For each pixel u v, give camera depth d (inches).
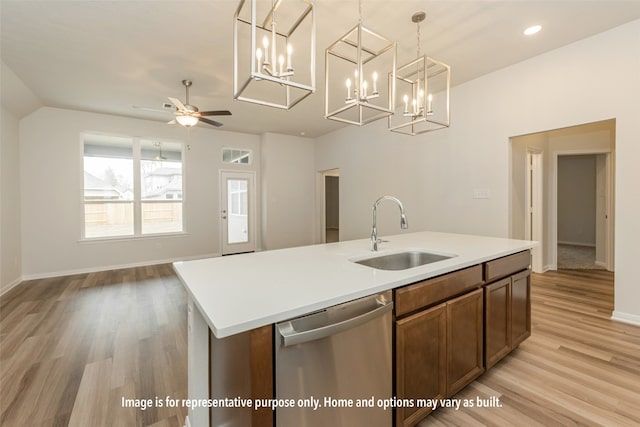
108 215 205.8
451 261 65.9
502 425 59.3
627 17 99.9
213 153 245.6
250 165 265.3
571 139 181.3
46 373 79.7
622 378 73.3
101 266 199.6
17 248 168.6
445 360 61.4
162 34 106.6
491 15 98.0
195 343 51.6
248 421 37.5
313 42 58.4
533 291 141.7
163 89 156.6
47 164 182.7
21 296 145.4
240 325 34.5
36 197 179.5
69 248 189.6
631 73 102.8
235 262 67.1
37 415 63.9
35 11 92.7
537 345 90.0
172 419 63.2
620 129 105.5
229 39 109.8
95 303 135.0
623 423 58.6
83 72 136.2
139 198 214.7
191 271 58.9
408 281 54.0
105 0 88.4
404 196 190.2
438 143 168.2
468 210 154.6
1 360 86.4
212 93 162.7
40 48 115.1
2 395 70.7
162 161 225.5
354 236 233.0
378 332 49.3
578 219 289.9
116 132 203.6
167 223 228.4
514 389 70.1
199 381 52.1
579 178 288.5
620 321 106.1
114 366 83.1
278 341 38.1
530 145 165.6
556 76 121.3
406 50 120.0
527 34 110.0
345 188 242.2
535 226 175.3
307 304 40.5
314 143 284.4
